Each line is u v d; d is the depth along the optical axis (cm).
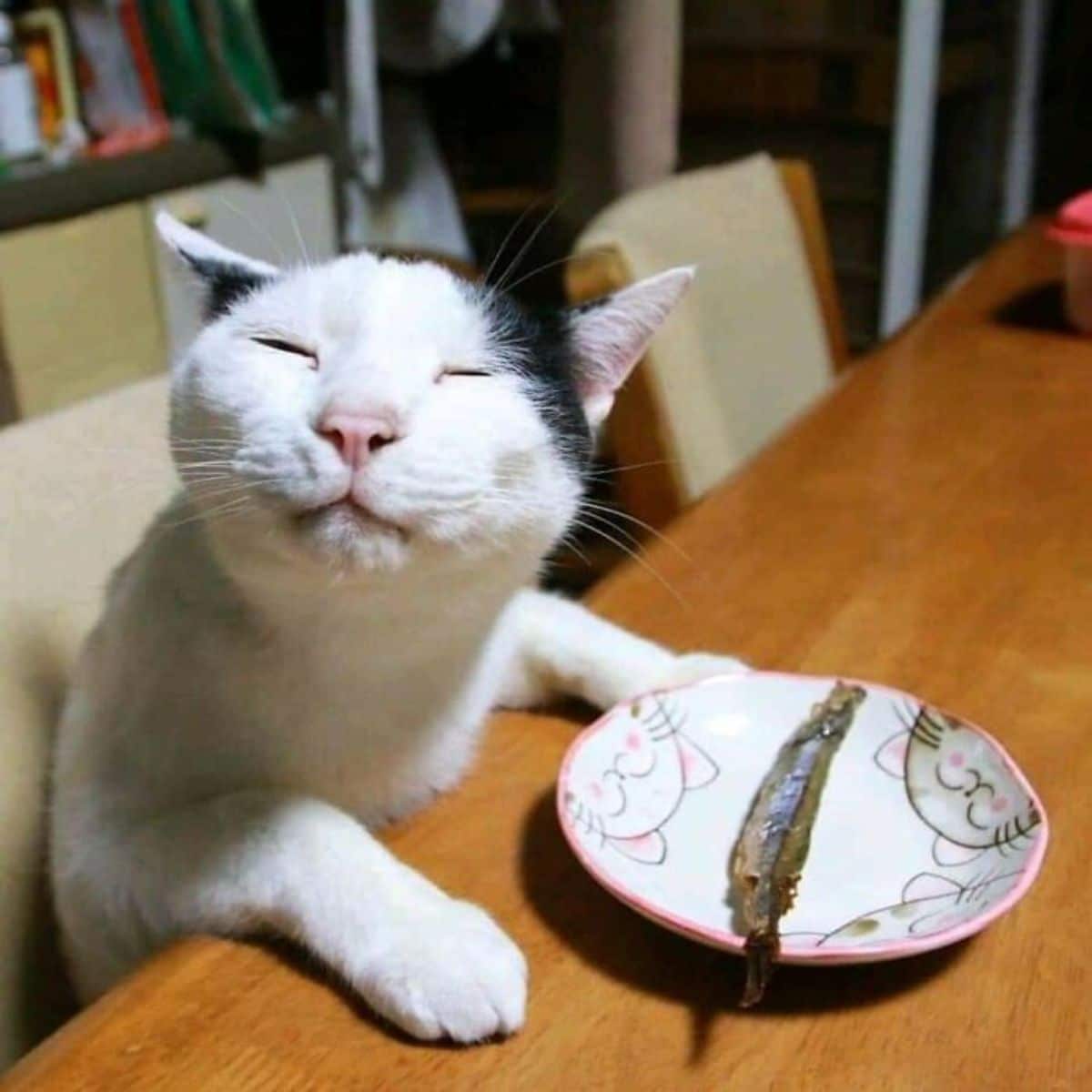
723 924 62
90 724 75
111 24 183
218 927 64
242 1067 54
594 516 85
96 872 69
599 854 64
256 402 63
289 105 211
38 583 90
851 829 68
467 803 75
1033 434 129
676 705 75
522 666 85
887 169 248
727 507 113
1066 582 100
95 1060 54
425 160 225
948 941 57
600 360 79
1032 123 275
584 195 189
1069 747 79
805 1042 55
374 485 60
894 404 137
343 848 64
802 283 164
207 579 71
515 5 217
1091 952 61
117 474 95
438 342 66
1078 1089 53
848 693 75
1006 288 178
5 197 159
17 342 165
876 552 105
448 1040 55
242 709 71
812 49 248
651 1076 54
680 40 235
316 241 207
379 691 72
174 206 182
